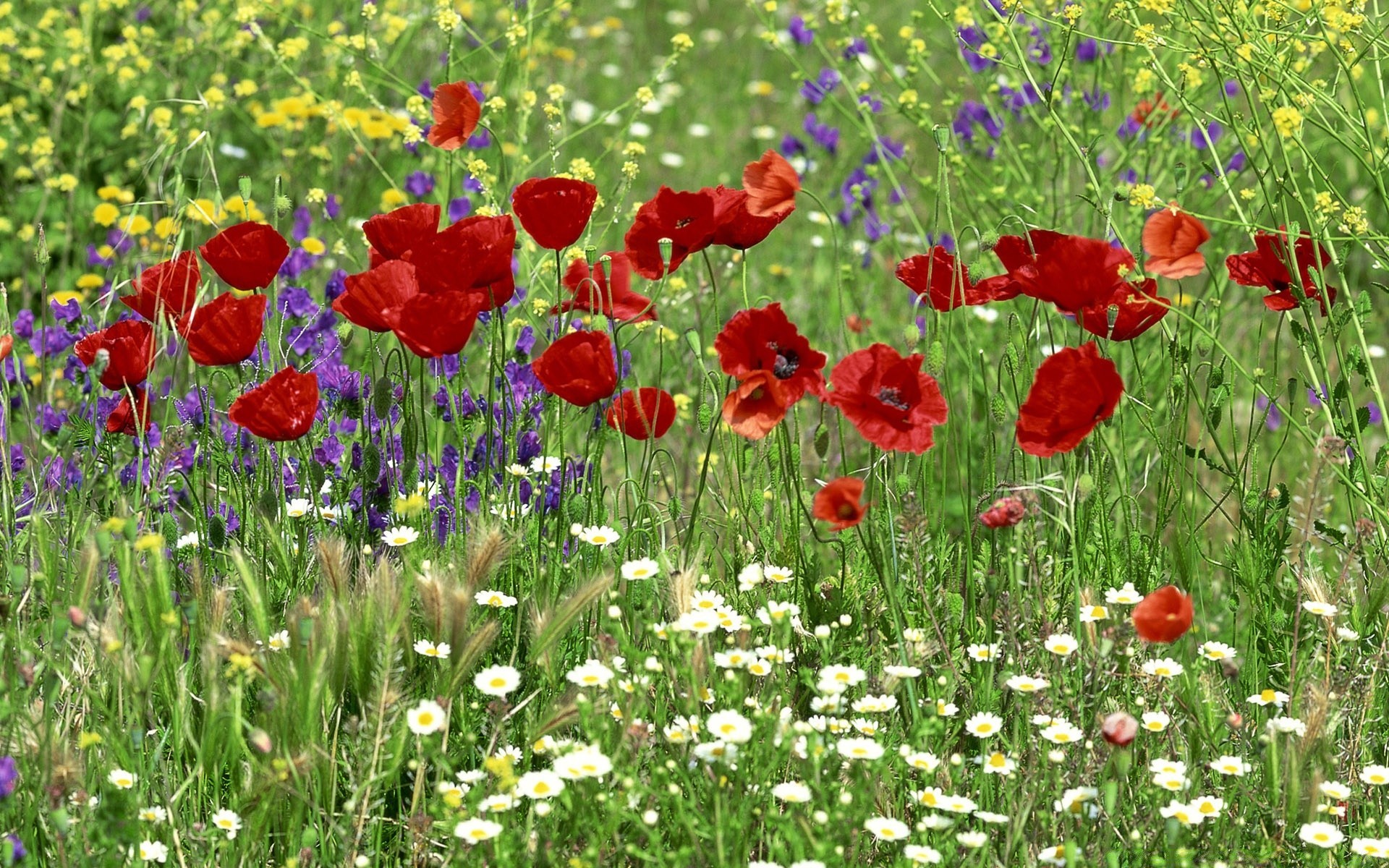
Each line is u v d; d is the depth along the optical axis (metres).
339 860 2.66
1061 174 5.52
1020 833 2.49
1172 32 4.58
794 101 8.78
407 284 2.95
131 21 6.82
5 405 3.29
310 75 6.95
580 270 3.27
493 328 3.13
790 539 3.25
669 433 4.93
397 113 5.45
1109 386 2.74
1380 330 6.14
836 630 3.05
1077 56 5.26
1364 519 3.09
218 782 2.66
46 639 2.94
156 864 2.57
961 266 3.12
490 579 3.06
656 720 2.70
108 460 3.28
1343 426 3.34
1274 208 3.39
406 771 2.83
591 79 9.06
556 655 2.82
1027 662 3.02
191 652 2.78
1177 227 2.96
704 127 8.28
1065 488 3.21
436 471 3.38
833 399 2.81
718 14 10.48
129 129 5.73
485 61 7.23
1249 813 2.78
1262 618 3.28
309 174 6.59
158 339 3.16
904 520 2.97
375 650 2.64
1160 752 2.88
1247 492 3.42
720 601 2.91
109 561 3.01
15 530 3.24
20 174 5.77
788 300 5.90
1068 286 2.95
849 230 5.98
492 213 3.96
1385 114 3.38
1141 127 4.91
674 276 4.57
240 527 3.19
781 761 2.62
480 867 2.47
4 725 2.50
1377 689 3.12
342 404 3.34
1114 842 2.65
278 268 3.14
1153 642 2.98
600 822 2.54
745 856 2.46
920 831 2.57
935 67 8.98
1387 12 3.44
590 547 3.23
